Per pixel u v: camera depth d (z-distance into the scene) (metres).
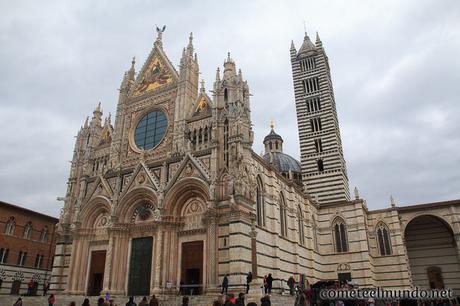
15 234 70.69
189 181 48.12
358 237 69.25
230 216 43.06
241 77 50.97
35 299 46.66
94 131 63.69
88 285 52.78
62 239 56.75
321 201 78.62
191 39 61.31
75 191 60.16
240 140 46.31
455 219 69.50
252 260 42.69
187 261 46.00
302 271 60.25
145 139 58.53
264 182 53.78
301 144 85.88
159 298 42.41
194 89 58.22
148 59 64.25
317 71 91.12
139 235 50.84
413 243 79.75
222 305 19.73
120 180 55.50
